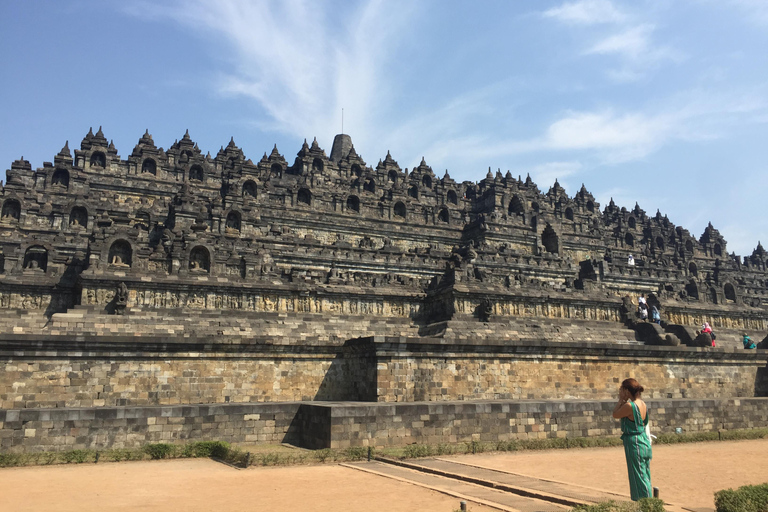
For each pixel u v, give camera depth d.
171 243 58.50
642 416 16.17
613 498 19.02
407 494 20.08
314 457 27.45
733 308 82.31
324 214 87.94
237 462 26.70
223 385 40.97
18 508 17.92
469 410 33.94
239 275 60.00
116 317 49.88
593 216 120.31
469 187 112.69
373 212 92.38
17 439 28.62
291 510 17.73
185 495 19.95
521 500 19.23
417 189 103.69
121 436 30.41
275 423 34.00
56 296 55.41
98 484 21.95
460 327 57.06
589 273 78.19
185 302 55.75
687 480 23.48
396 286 66.31
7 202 69.94
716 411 41.44
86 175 80.38
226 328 52.50
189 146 93.69
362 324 59.25
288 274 63.94
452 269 62.97
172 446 28.88
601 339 61.88
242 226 74.56
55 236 67.12
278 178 97.88
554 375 46.47
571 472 24.62
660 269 96.06
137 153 85.06
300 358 43.38
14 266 56.44
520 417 35.06
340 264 76.06
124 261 56.38
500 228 93.75
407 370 40.75
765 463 27.69
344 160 105.44
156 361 39.53
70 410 29.69
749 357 55.22
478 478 22.72
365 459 28.50
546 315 64.75
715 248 132.00
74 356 37.50
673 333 63.56
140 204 78.31
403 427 32.25
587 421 36.78
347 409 31.25
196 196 81.00
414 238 93.50
